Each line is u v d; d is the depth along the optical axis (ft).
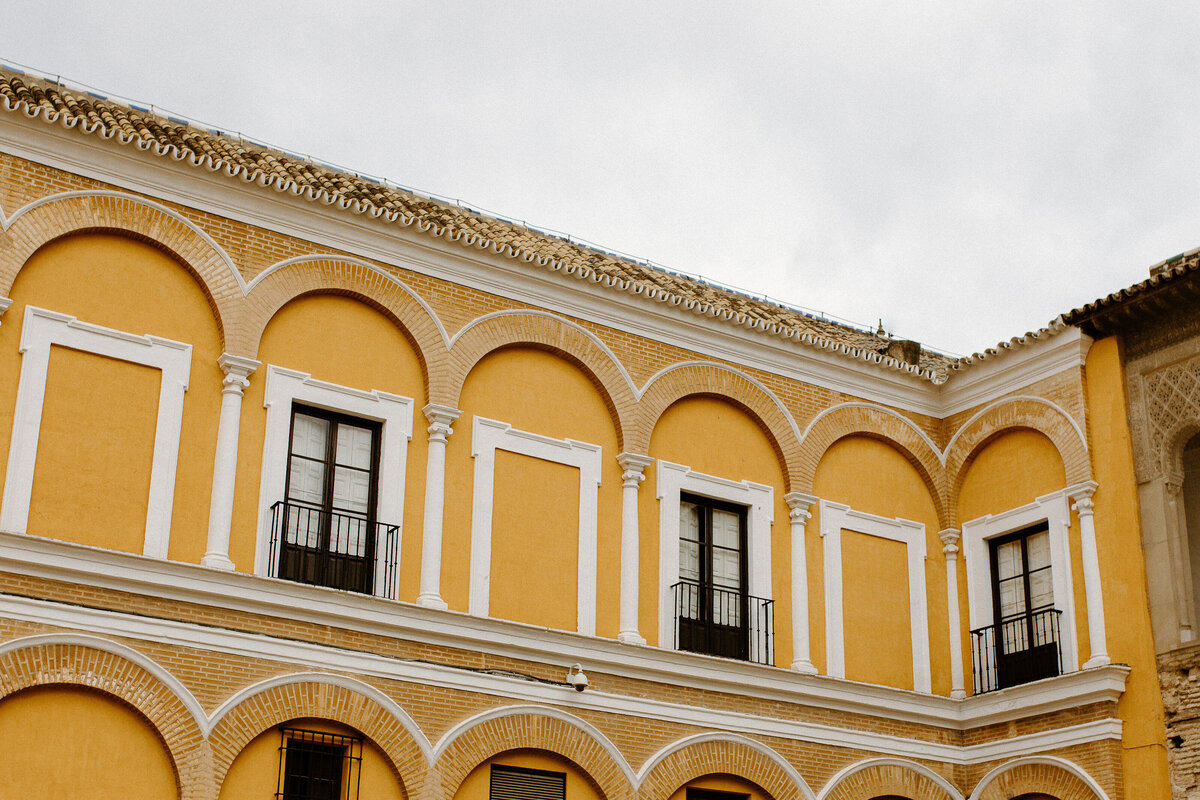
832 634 74.08
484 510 66.13
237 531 60.08
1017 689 72.54
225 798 55.93
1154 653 68.59
